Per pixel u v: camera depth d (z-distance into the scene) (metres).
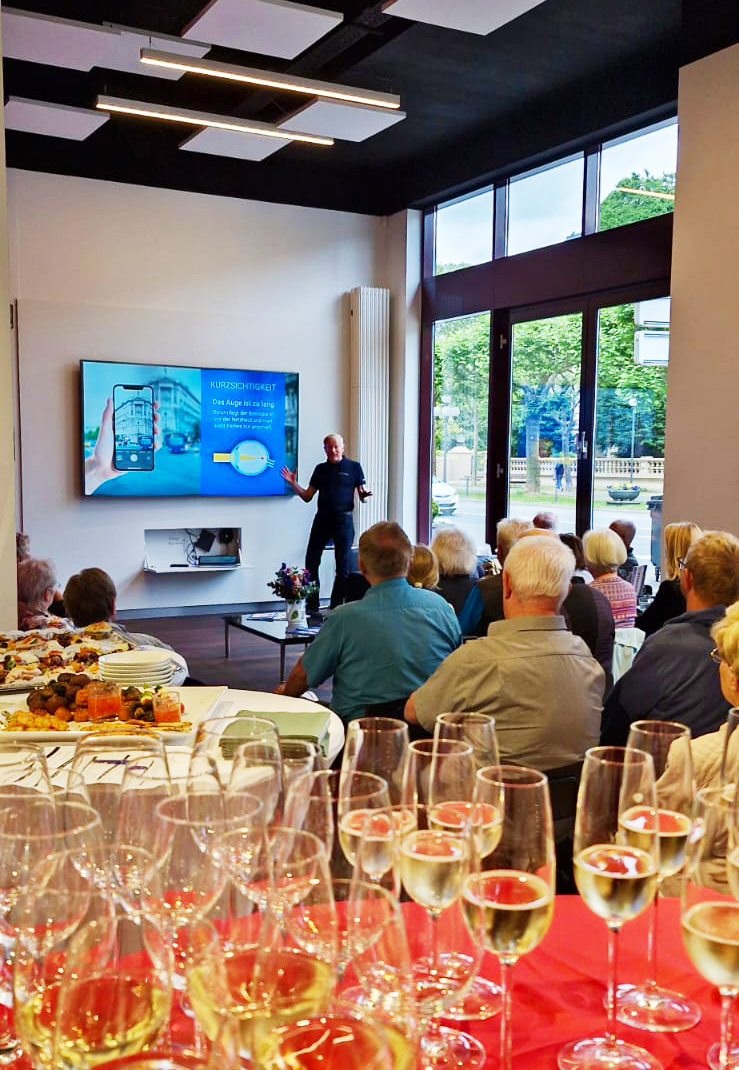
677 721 2.43
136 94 7.35
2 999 0.81
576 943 1.13
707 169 5.32
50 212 7.98
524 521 4.79
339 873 0.96
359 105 6.40
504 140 7.89
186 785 0.96
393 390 9.50
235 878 0.77
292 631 6.16
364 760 1.21
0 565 3.53
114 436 8.23
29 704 2.23
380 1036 0.54
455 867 0.86
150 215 8.38
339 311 9.33
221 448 8.72
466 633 3.90
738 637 1.65
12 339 7.87
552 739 2.22
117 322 8.28
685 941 0.86
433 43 6.29
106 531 8.34
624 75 6.72
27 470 7.98
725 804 1.02
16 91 7.23
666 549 3.76
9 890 0.81
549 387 7.93
